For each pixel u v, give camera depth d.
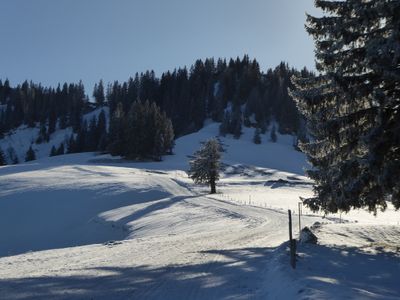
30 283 10.48
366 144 15.21
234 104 187.50
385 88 15.82
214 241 22.27
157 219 45.44
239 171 108.25
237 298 9.09
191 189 73.69
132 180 76.44
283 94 177.50
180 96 198.75
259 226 33.62
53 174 81.88
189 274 11.89
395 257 14.72
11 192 63.75
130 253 17.75
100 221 50.12
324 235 20.77
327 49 17.44
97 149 162.38
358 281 10.87
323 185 18.17
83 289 9.81
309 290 8.70
